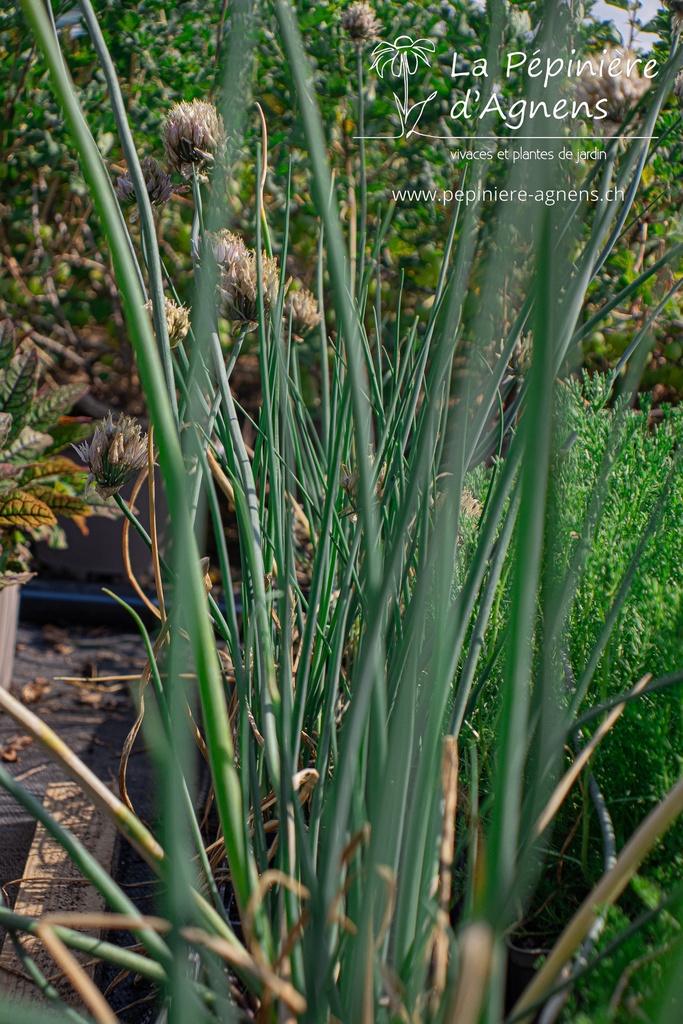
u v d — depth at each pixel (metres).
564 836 0.60
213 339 0.57
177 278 1.34
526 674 0.35
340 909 0.46
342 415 0.60
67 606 1.26
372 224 1.20
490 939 0.34
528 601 0.34
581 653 0.61
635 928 0.42
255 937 0.42
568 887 0.58
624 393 0.44
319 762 0.49
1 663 0.99
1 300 1.29
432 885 0.46
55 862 0.75
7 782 0.43
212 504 0.55
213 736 0.44
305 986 0.44
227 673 0.69
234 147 0.39
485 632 0.62
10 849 0.79
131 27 1.11
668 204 0.97
